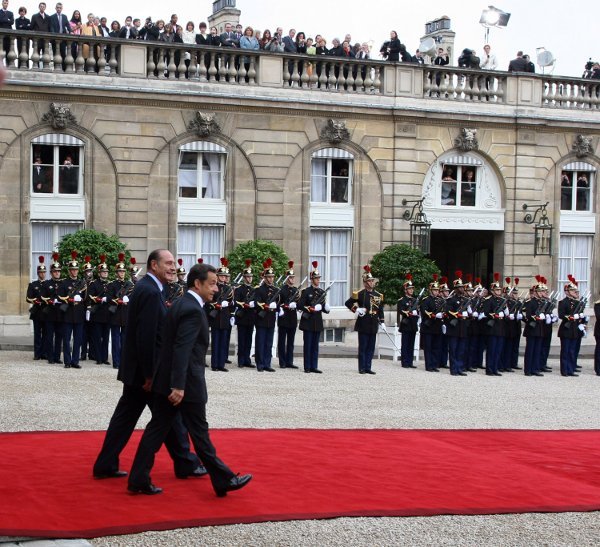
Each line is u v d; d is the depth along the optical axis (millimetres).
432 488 13406
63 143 33500
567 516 12453
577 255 40812
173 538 10695
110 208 34094
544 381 27703
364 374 26953
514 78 39250
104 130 33906
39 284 27125
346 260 37406
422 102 37844
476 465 14961
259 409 19438
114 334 26516
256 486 13008
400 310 29328
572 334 29297
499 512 12398
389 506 12367
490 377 28109
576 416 20641
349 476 13812
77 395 20219
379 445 16094
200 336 12477
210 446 12359
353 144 37000
